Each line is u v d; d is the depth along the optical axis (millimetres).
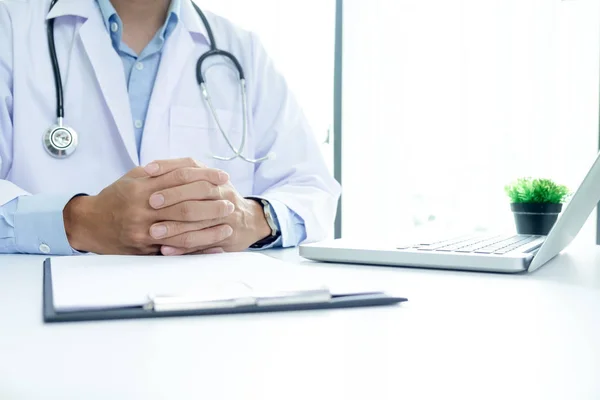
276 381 218
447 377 224
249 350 263
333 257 614
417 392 207
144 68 1162
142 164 1098
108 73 1086
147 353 256
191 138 1147
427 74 2428
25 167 1030
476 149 2369
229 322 321
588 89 2199
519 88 2293
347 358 250
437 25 2406
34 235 747
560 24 2229
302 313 347
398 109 2475
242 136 1195
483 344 276
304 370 232
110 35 1137
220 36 1265
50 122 1062
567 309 367
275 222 866
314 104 2549
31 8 1123
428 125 2436
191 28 1190
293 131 1219
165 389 209
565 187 1092
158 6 1169
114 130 1096
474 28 2350
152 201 676
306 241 943
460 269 563
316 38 2547
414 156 2463
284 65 2531
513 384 216
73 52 1098
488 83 2338
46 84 1064
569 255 728
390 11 2467
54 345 269
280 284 394
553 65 2242
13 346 267
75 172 1062
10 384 214
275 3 2523
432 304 381
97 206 741
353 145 2529
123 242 704
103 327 307
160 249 704
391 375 226
